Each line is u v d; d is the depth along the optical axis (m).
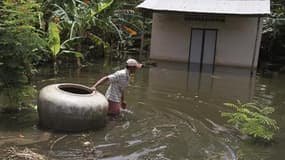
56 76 11.37
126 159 5.48
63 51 12.52
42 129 6.44
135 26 17.47
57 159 5.28
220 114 8.26
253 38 16.08
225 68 15.80
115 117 7.39
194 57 16.86
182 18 16.73
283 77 14.41
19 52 6.82
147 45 19.39
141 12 17.89
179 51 16.97
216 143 6.43
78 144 5.89
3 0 6.94
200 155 5.84
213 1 16.12
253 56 16.14
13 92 7.15
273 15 17.69
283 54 18.47
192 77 13.04
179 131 6.89
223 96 10.20
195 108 8.65
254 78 13.75
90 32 15.49
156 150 5.91
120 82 7.37
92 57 15.83
